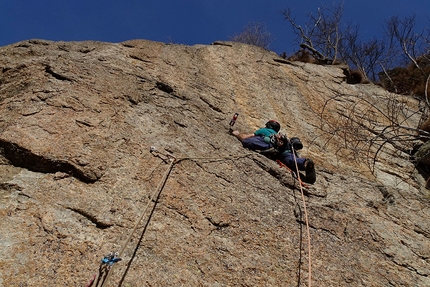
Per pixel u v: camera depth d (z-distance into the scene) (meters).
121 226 3.30
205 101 6.46
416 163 6.80
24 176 3.45
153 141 4.45
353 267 3.80
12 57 5.92
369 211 4.82
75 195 3.41
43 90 4.42
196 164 4.41
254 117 6.92
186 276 3.13
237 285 3.24
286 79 8.97
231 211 3.94
